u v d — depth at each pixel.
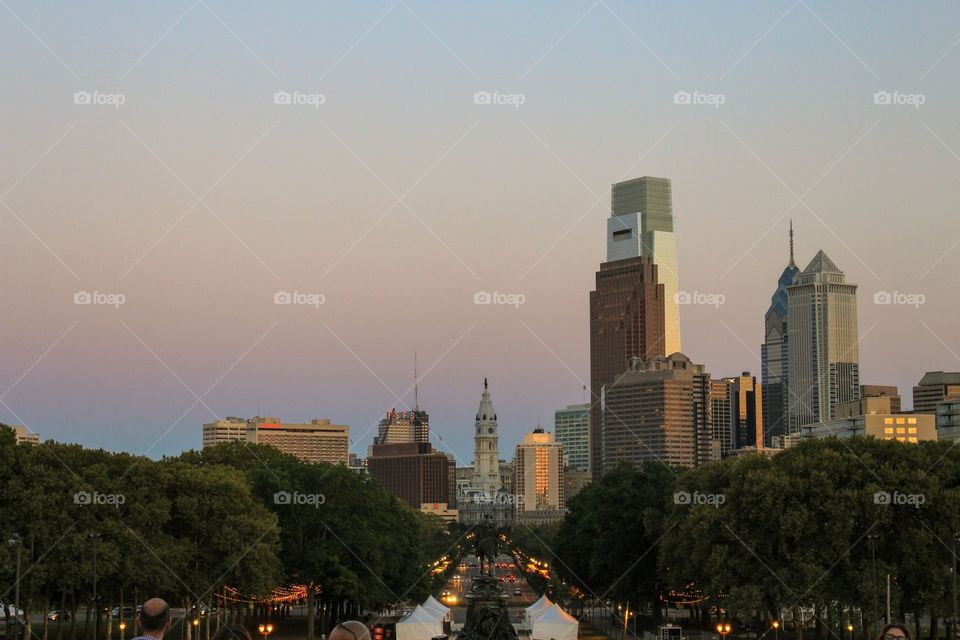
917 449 185.12
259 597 192.75
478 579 144.00
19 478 159.88
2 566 147.38
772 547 175.75
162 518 174.25
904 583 173.50
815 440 195.75
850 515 171.25
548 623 175.75
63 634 193.50
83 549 156.50
